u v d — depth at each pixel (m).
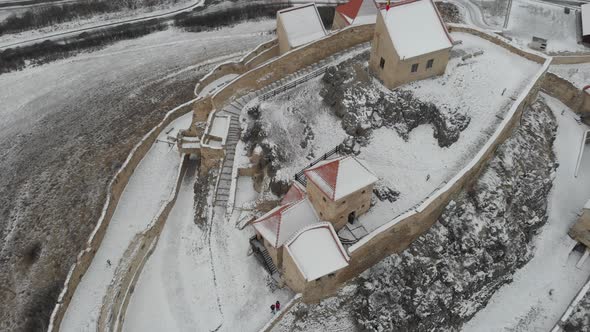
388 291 40.06
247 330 38.38
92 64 70.81
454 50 55.00
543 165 49.53
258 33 77.88
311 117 50.31
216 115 53.19
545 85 60.66
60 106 62.75
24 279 43.06
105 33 78.25
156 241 45.97
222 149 48.69
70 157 54.91
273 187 45.47
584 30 65.44
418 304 40.00
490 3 76.38
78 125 59.62
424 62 48.41
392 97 48.22
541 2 75.88
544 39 65.56
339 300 40.28
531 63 53.28
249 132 50.25
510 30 68.81
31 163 54.41
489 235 43.22
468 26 58.34
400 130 47.31
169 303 41.44
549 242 48.72
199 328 39.41
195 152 53.16
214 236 44.56
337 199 37.38
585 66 61.75
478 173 45.28
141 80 67.38
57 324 38.69
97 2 87.12
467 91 49.56
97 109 62.22
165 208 47.41
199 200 48.22
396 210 42.38
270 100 52.75
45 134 58.38
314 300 39.62
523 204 46.53
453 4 76.44
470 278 41.81
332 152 46.78
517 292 45.88
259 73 55.00
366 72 51.44
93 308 40.47
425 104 47.78
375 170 44.91
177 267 43.94
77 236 46.31
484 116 48.00
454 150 46.06
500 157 46.88
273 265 41.28
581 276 46.66
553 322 43.78
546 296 45.47
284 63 55.75
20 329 39.53
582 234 47.59
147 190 50.75
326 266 36.84
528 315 44.28
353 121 47.62
